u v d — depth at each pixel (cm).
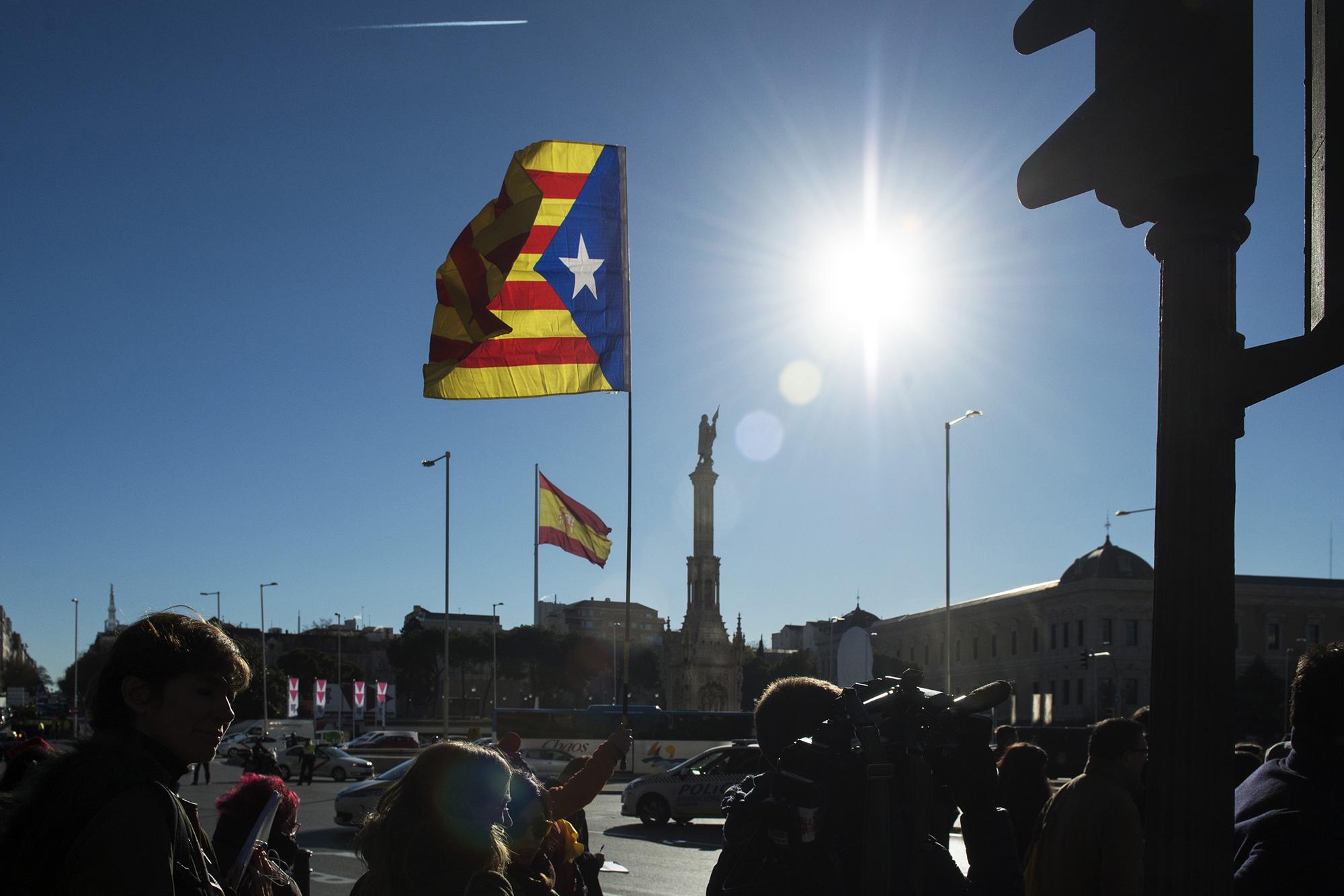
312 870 2041
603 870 2020
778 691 454
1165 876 337
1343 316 342
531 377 1179
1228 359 357
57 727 9069
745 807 400
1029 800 792
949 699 414
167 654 359
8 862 319
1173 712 345
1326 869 376
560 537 3391
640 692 13888
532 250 1185
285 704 12375
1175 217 370
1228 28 370
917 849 377
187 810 359
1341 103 350
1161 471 363
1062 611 10081
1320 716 398
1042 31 425
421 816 404
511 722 5369
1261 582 9888
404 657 12975
